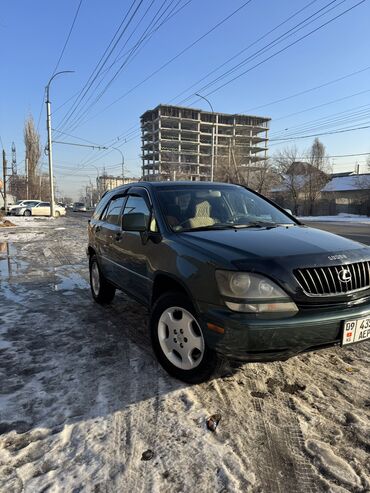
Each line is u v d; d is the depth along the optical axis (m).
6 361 3.80
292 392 3.19
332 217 42.19
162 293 3.72
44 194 81.94
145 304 4.04
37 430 2.71
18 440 2.61
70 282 7.50
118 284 4.83
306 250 2.96
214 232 3.54
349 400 3.06
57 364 3.72
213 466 2.34
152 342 3.58
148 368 3.62
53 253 11.80
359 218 39.41
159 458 2.42
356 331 2.83
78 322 4.95
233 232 3.52
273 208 4.62
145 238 3.88
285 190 55.12
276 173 53.72
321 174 51.62
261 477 2.26
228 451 2.48
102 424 2.77
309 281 2.75
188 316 3.17
